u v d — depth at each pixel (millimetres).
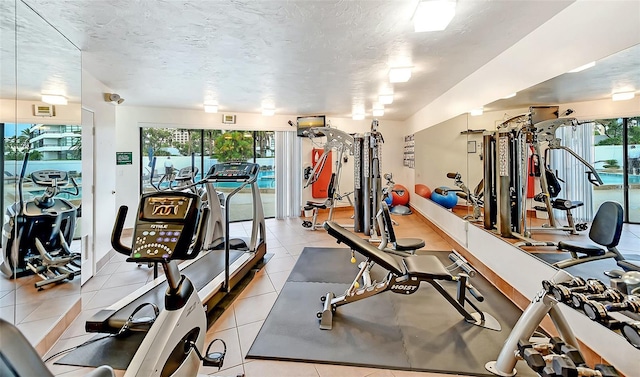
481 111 3490
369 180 5426
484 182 3709
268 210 7680
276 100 5207
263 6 2014
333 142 5887
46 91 2512
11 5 1951
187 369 1676
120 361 2078
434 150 5512
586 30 1941
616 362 1745
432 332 2412
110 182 4125
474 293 2891
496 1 1991
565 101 2650
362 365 2035
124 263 4035
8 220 2221
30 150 2408
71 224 3020
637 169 2105
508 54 2832
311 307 2852
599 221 2355
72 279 2707
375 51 2871
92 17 2150
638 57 1775
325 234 5695
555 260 2539
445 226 5152
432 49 2836
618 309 1399
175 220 1611
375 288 2615
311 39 2574
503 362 1926
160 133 6164
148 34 2457
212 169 3891
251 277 3613
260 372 1978
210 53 2898
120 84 3996
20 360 734
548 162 2887
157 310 2328
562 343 1632
